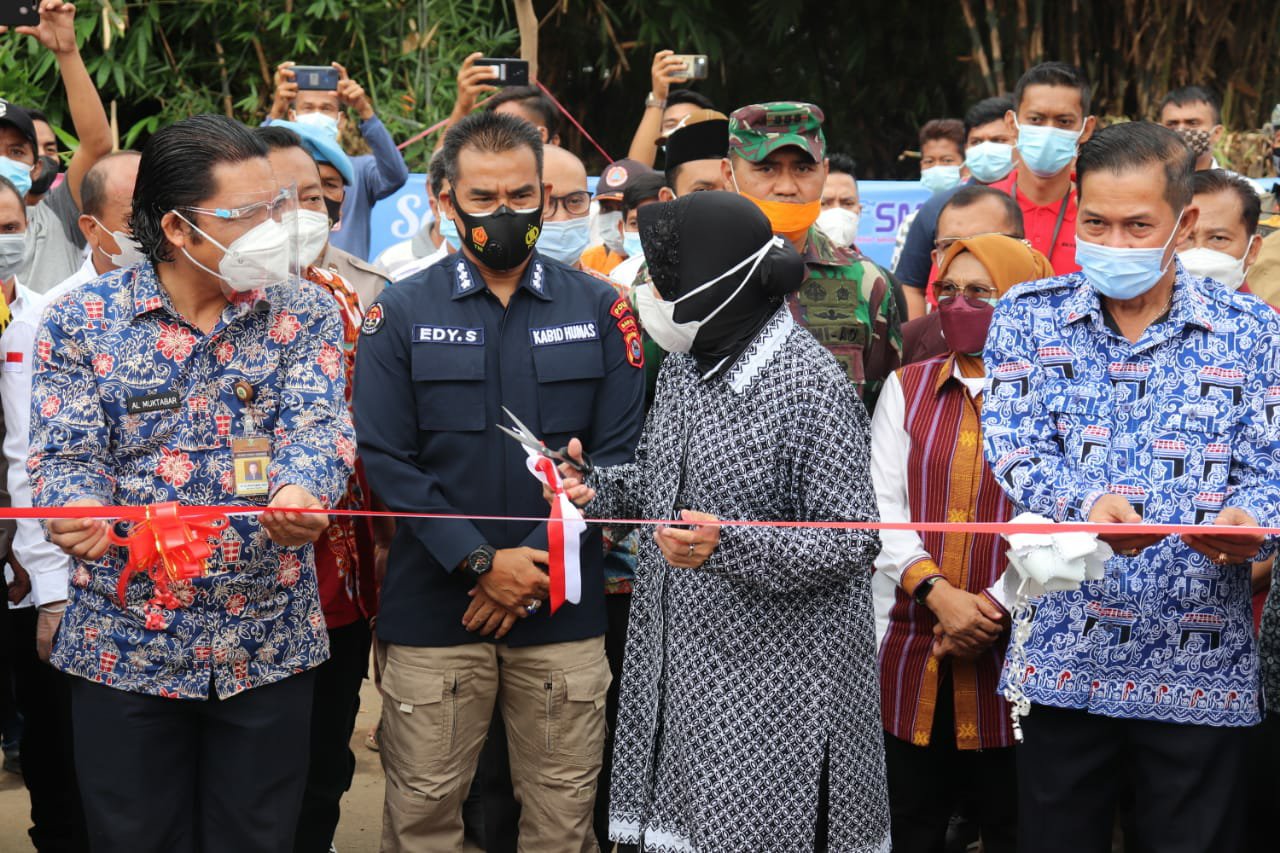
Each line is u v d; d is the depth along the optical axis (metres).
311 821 3.76
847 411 3.02
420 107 8.73
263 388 2.94
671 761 3.07
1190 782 2.97
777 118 3.79
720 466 3.00
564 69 10.30
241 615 2.90
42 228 5.39
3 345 3.59
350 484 3.66
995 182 6.40
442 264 3.46
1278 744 3.34
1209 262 4.01
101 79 8.43
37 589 3.51
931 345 4.14
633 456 3.45
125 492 2.88
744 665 2.98
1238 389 2.95
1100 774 3.07
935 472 3.66
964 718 3.58
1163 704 2.96
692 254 2.97
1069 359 3.05
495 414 3.37
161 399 2.87
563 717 3.36
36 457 2.85
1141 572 2.95
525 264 3.46
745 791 2.96
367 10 8.70
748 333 3.03
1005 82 9.73
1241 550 2.82
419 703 3.31
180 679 2.86
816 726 2.98
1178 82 9.29
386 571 3.42
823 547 2.88
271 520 2.80
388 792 3.39
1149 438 2.97
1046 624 3.03
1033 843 3.12
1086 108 5.28
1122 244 2.92
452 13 8.94
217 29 8.82
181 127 2.82
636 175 5.59
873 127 10.79
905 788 3.70
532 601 3.26
